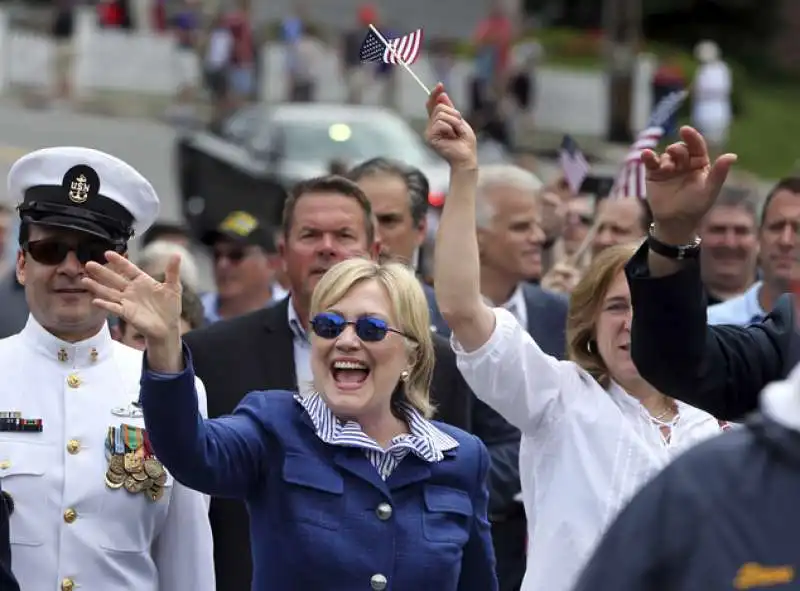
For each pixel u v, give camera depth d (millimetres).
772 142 149000
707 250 32594
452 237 19125
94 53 138000
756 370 16312
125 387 20297
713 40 188000
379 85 136625
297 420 18719
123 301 17281
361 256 24375
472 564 19172
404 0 182250
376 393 18672
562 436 19594
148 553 19859
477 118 126875
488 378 19297
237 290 36844
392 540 18281
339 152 78875
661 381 16000
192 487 17984
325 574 18078
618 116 131250
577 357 20422
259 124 80812
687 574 12164
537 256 29391
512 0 171875
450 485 18875
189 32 139250
